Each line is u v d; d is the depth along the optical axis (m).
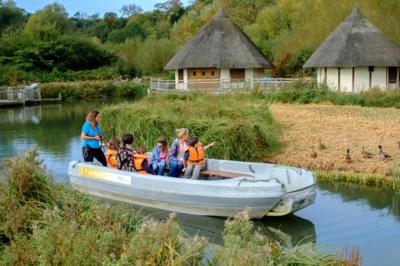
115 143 11.05
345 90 28.38
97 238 6.12
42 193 8.31
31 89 42.38
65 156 16.08
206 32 36.28
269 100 25.88
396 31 33.94
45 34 63.47
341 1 40.91
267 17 62.81
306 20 48.94
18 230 7.27
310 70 42.34
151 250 5.38
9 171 8.58
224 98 21.84
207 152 13.75
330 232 8.48
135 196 10.04
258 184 8.76
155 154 10.83
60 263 5.51
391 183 11.16
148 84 50.41
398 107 23.17
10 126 25.62
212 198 9.05
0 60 56.44
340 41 30.30
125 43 72.56
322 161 12.88
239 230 6.21
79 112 33.62
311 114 20.33
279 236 8.38
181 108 17.16
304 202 9.09
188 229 8.83
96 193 10.80
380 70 29.88
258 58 35.31
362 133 15.83
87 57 64.31
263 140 14.42
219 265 5.33
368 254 7.48
